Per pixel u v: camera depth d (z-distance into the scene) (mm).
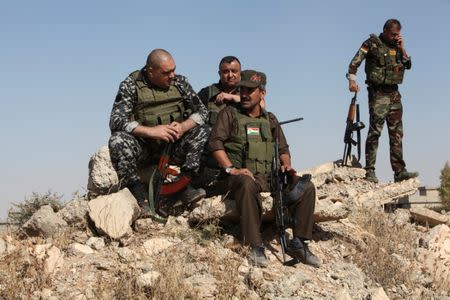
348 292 6539
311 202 6852
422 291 7266
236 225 7324
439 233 8805
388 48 10086
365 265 7324
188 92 7348
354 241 7746
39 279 5941
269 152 7102
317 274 6785
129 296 5730
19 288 5785
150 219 7059
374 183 10266
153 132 7008
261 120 7195
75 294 5828
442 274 8031
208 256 6535
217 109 8023
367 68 10211
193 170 7266
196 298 5840
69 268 6234
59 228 6965
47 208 7078
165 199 7430
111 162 7172
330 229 7918
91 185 7438
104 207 6848
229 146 7105
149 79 7207
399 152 10328
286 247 6852
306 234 6828
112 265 6281
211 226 6938
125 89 7141
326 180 9992
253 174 7039
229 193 7234
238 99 8031
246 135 7059
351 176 10188
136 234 6930
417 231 9391
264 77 8578
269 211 7016
